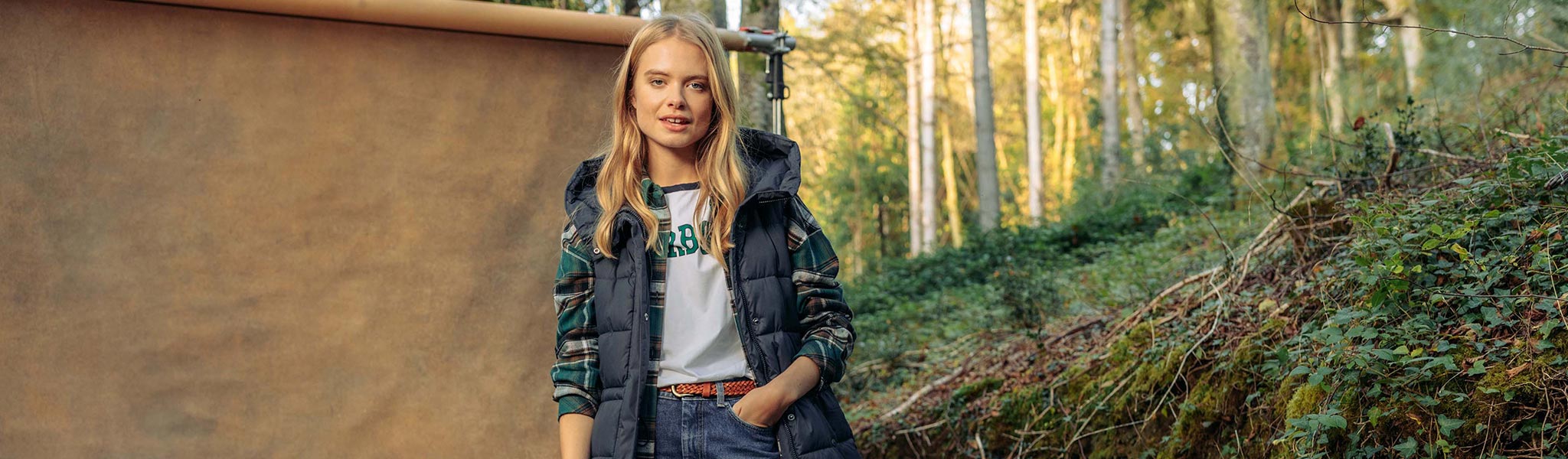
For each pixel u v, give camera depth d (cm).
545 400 298
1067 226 1180
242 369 274
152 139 268
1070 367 405
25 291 259
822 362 189
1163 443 330
